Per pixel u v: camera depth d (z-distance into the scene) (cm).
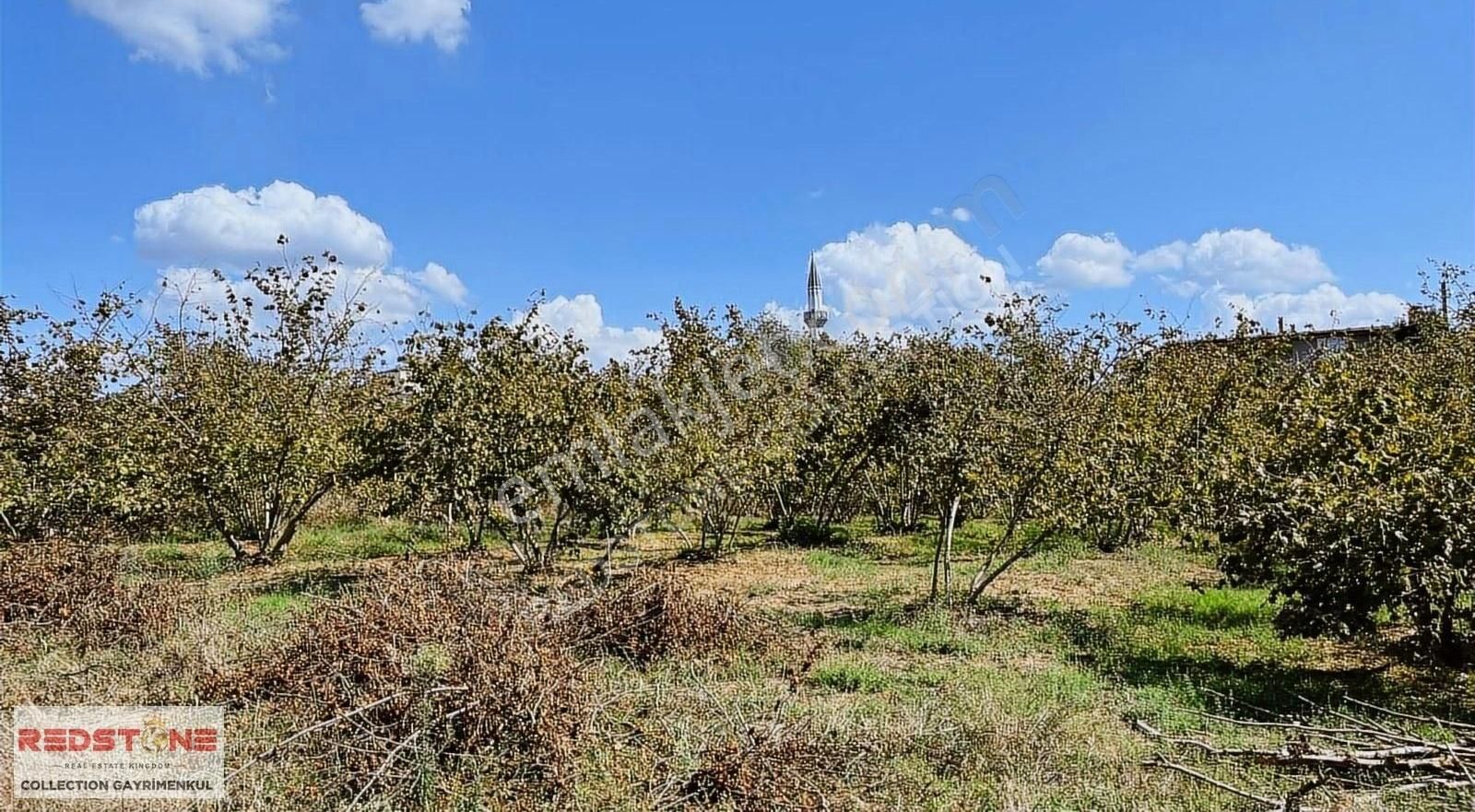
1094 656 683
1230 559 699
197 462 1091
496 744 451
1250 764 457
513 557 1165
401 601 609
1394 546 566
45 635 681
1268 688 598
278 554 1165
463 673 475
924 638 723
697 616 668
